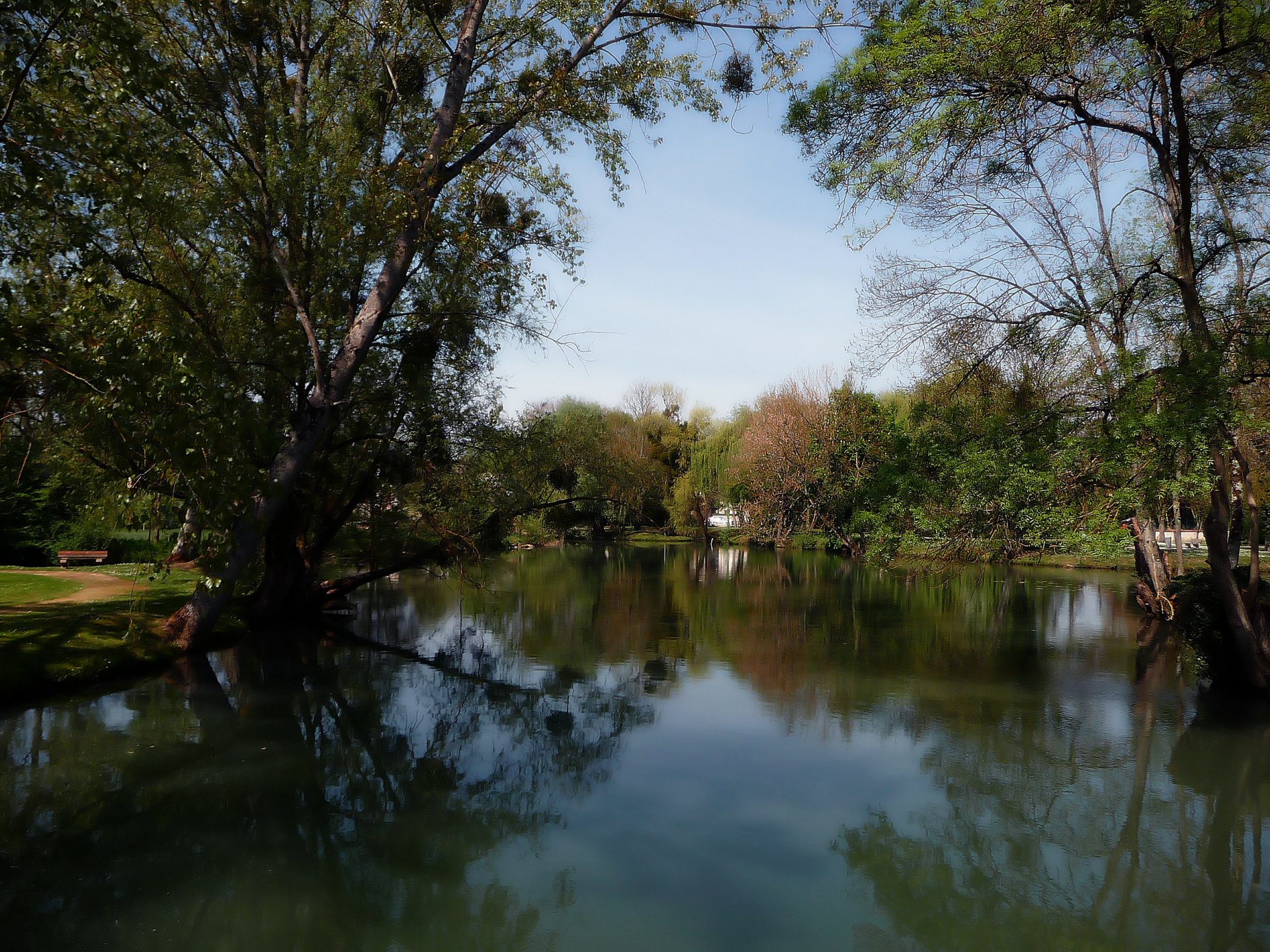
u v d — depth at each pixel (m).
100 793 7.37
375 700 11.15
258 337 13.22
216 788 7.60
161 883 5.70
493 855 6.25
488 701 11.18
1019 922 5.37
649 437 58.16
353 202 12.86
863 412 38.53
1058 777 8.24
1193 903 5.73
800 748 9.03
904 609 21.08
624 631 17.41
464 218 14.06
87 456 11.02
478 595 24.05
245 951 4.80
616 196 14.67
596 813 7.13
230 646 14.31
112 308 8.77
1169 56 9.12
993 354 12.15
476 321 15.88
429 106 14.21
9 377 8.75
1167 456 9.08
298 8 13.02
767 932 5.14
